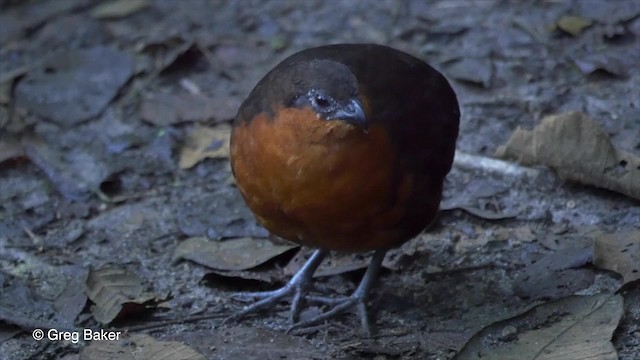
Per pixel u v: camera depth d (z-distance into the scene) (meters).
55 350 8.22
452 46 12.52
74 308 8.66
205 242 9.58
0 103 11.81
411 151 7.86
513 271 9.03
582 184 9.97
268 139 7.63
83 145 11.18
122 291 8.77
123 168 10.76
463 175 10.38
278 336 8.27
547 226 9.63
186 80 12.25
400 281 9.04
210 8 13.72
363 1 13.67
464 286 8.88
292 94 7.51
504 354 7.72
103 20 13.56
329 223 7.78
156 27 13.33
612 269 8.73
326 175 7.51
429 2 13.52
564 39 12.44
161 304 8.70
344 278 9.16
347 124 7.35
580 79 11.77
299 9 13.58
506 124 11.12
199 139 11.18
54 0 14.07
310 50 8.59
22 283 9.03
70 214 10.12
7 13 13.80
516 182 10.22
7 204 10.33
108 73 12.39
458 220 9.80
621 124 10.89
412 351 7.97
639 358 7.74
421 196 8.02
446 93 8.57
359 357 7.98
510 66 12.05
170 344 7.91
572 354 7.65
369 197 7.65
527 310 8.10
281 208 7.80
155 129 11.41
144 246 9.62
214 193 10.33
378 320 8.55
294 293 8.80
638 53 12.02
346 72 7.45
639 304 8.33
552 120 10.15
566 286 8.70
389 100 7.95
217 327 8.48
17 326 8.44
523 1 13.27
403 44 12.62
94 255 9.52
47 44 13.12
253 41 12.89
